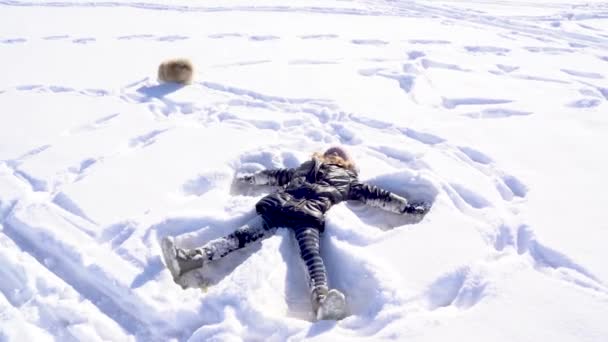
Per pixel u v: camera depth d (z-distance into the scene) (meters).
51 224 3.78
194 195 4.41
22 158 4.92
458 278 3.16
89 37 10.05
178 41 10.06
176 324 2.99
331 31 11.50
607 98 7.48
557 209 4.01
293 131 5.67
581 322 2.78
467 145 5.24
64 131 5.59
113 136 5.43
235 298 3.02
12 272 3.38
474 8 15.77
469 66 8.88
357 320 2.91
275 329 2.87
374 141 5.45
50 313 3.05
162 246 3.34
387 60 9.19
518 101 6.95
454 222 3.72
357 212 4.12
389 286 3.08
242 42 10.14
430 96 7.14
